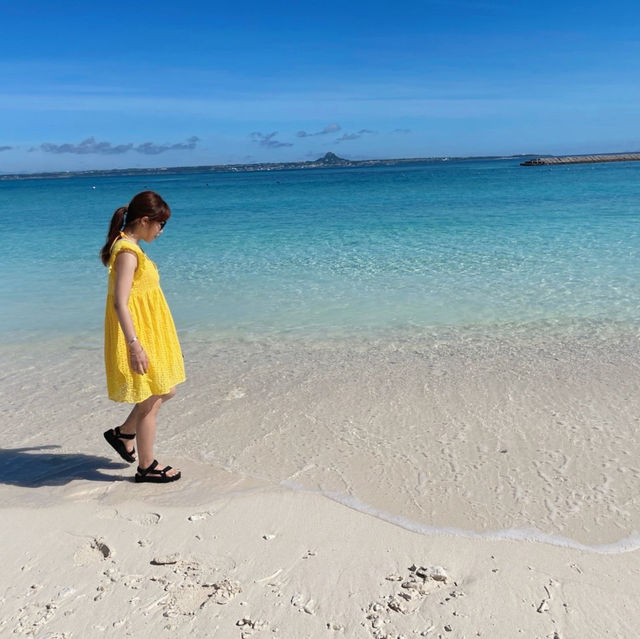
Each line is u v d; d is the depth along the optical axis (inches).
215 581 103.3
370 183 2311.8
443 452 151.9
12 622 94.3
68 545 115.6
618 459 145.3
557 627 90.6
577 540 112.7
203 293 366.6
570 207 840.3
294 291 364.2
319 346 256.2
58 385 215.2
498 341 256.2
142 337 128.6
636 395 188.2
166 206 133.4
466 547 111.5
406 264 438.9
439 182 2117.4
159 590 101.2
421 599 97.3
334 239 591.5
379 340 262.7
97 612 96.2
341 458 150.0
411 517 122.2
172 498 132.3
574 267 402.3
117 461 154.0
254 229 709.3
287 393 199.6
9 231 768.3
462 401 188.1
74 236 690.8
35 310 330.3
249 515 124.3
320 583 102.0
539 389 196.9
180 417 180.7
